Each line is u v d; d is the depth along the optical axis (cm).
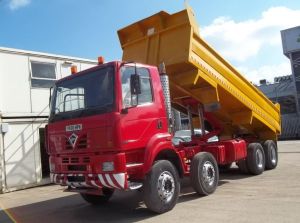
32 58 1538
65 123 747
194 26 887
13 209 977
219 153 970
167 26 906
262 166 1182
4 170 1392
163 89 802
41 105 1546
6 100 1439
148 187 714
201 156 872
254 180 1065
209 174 883
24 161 1457
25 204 1048
